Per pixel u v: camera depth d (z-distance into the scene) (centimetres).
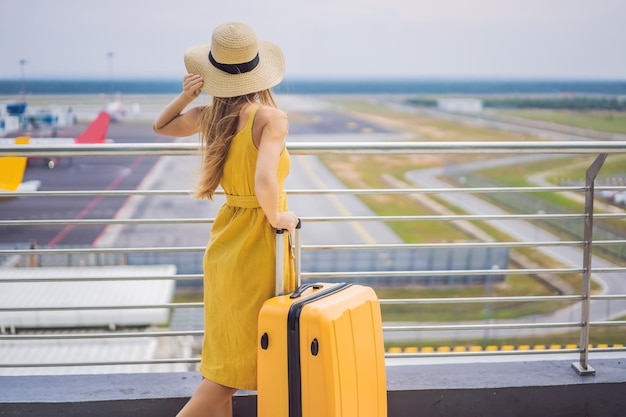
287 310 200
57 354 1426
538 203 5381
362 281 3072
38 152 244
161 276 266
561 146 259
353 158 7888
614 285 3016
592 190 274
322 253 3262
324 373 197
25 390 263
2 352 1413
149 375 278
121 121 9638
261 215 215
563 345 2269
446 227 4688
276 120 205
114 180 5653
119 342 1531
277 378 204
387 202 5422
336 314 201
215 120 215
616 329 2448
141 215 4622
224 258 219
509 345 2312
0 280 257
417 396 268
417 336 2453
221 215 223
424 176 6812
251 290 217
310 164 7206
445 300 271
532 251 3981
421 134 9675
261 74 213
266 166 200
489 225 4781
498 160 8056
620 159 4469
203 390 227
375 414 223
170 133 233
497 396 271
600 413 278
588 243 278
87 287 1723
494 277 3247
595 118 13600
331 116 12044
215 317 224
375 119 11800
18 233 4125
